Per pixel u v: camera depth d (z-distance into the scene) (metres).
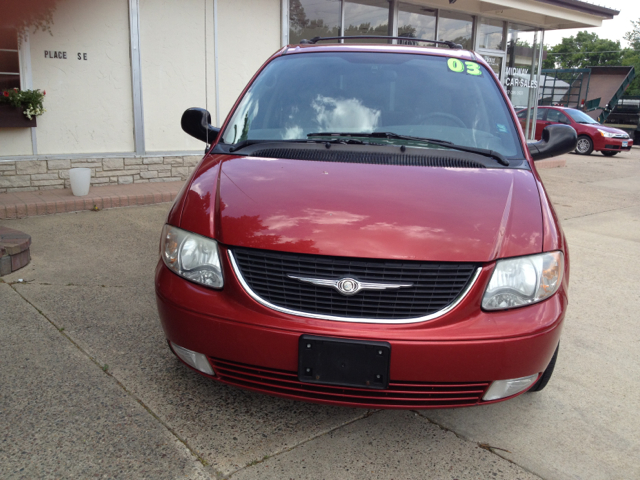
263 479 1.98
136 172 7.48
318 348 1.96
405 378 1.97
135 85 7.32
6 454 2.04
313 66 3.30
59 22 6.63
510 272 2.05
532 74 14.75
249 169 2.50
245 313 2.03
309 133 2.93
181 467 2.02
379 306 1.99
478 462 2.15
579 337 3.44
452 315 1.98
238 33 8.20
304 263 2.02
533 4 12.02
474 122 2.98
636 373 2.99
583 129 17.06
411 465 2.11
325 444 2.21
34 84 6.57
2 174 6.42
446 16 11.76
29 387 2.49
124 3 7.08
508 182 2.46
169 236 2.30
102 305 3.49
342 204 2.18
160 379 2.63
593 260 5.24
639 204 8.63
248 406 2.45
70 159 6.89
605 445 2.31
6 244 4.02
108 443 2.13
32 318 3.25
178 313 2.13
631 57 64.00
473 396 2.07
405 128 2.94
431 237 2.04
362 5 9.94
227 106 8.33
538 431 2.39
